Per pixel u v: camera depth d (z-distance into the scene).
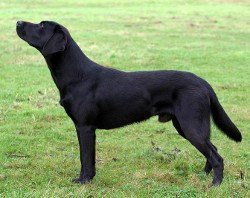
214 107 8.29
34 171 8.74
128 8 41.69
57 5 42.69
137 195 7.63
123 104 8.13
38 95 14.57
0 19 32.31
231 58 21.83
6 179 8.31
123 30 29.81
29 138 10.73
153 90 8.12
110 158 9.66
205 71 19.03
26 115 12.59
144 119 8.35
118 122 8.27
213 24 33.19
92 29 29.81
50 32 8.01
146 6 43.44
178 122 8.38
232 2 46.91
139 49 23.45
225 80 17.55
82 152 8.18
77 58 8.14
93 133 8.21
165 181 8.38
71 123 12.09
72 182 8.22
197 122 7.97
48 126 11.77
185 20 34.88
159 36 27.86
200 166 9.12
